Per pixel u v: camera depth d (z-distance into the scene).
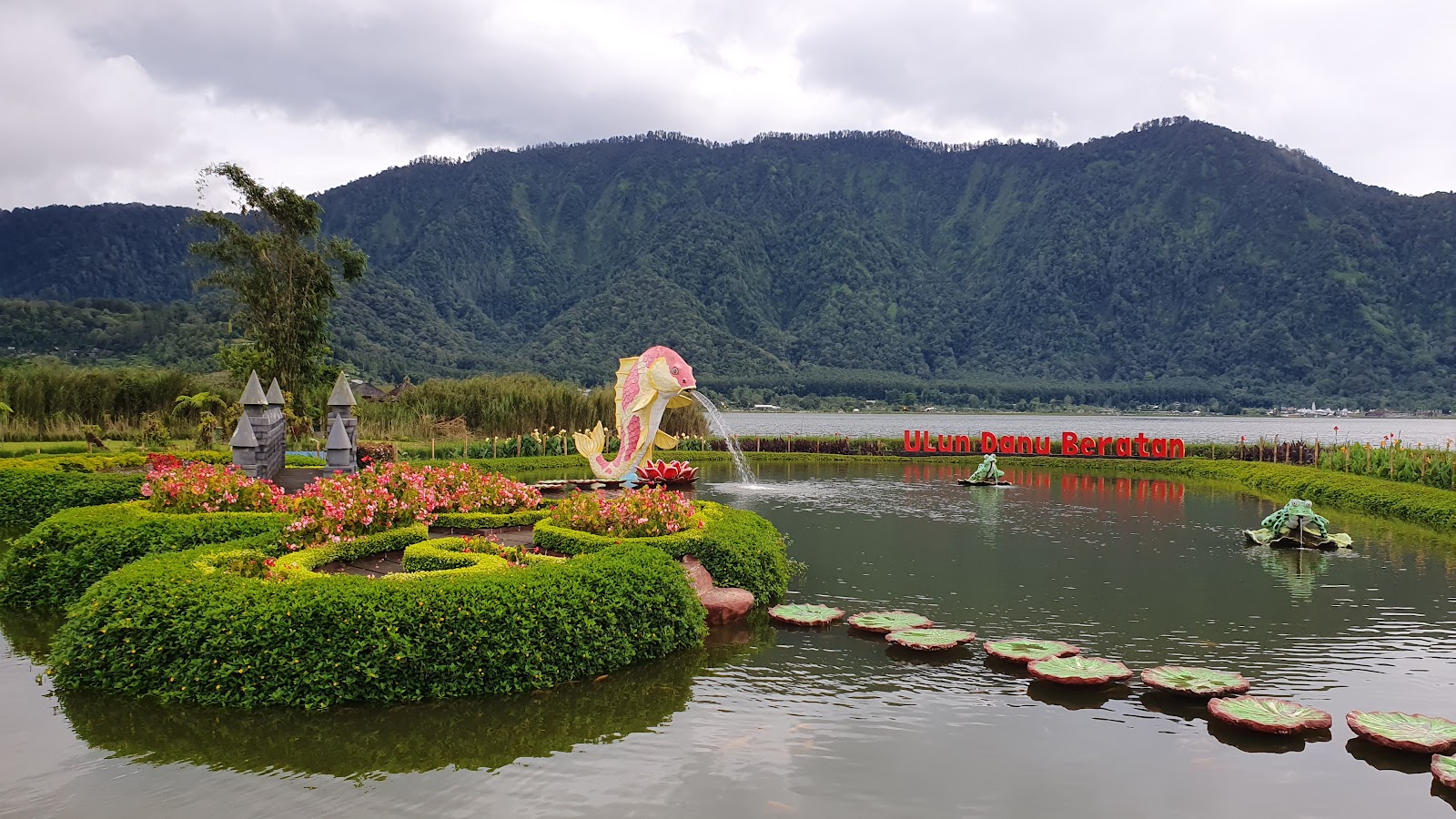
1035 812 4.65
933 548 12.77
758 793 4.82
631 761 5.24
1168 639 7.97
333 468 13.63
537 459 27.27
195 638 6.09
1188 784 5.02
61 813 4.46
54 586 8.62
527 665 6.43
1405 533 14.59
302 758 5.21
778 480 23.88
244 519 9.71
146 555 8.59
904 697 6.44
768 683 6.73
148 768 5.03
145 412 26.62
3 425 23.44
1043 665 6.86
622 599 7.21
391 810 4.55
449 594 6.43
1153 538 13.88
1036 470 28.70
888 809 4.65
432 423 31.83
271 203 25.45
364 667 6.00
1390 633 8.16
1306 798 4.86
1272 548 12.90
